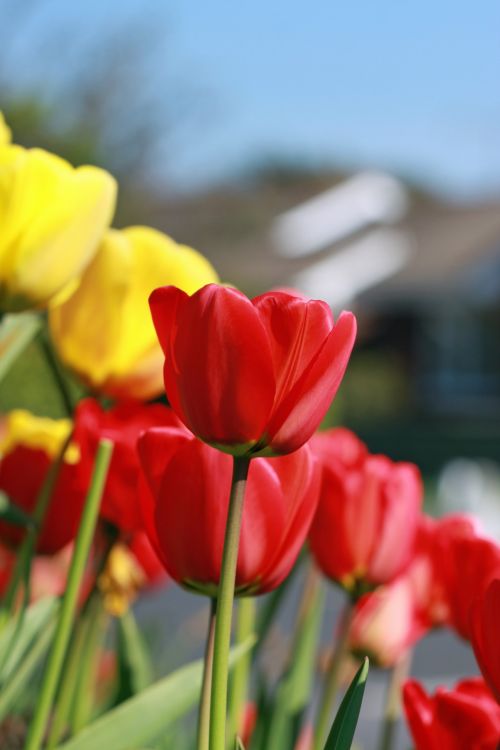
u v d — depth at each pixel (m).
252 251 21.55
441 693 0.78
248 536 0.78
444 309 19.81
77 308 0.94
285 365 0.72
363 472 0.92
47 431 0.97
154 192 13.58
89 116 12.42
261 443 0.73
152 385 0.95
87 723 0.99
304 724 1.01
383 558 0.92
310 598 1.03
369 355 20.09
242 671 0.90
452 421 19.88
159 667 1.28
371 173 22.56
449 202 22.45
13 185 0.87
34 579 1.11
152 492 0.79
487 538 0.83
